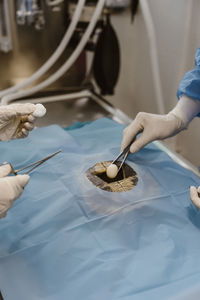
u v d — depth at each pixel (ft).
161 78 5.09
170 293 1.97
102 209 2.61
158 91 4.67
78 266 2.17
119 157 3.10
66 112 4.30
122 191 2.79
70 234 2.39
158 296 1.96
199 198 2.63
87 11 4.15
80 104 4.49
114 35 4.54
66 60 4.49
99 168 3.01
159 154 3.32
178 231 2.48
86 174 2.95
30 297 1.98
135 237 2.40
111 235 2.40
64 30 4.18
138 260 2.22
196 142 4.89
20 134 2.84
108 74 4.80
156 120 3.19
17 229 2.43
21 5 3.78
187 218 2.60
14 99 4.35
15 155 3.19
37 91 4.48
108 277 2.10
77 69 4.63
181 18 4.38
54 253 2.26
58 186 2.81
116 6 4.56
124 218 2.54
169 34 4.68
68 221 2.50
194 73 3.09
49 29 4.10
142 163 3.17
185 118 3.26
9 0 3.70
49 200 2.68
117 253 2.27
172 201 2.75
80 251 2.28
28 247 2.29
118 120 4.20
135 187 2.85
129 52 5.42
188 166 3.35
